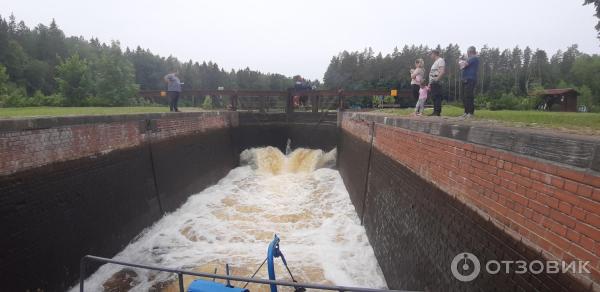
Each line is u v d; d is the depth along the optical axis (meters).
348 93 18.44
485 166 3.76
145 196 9.61
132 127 9.04
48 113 9.70
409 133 6.35
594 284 2.38
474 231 3.93
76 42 69.00
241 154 19.08
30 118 5.82
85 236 7.11
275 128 19.45
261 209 11.59
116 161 8.30
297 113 19.42
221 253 8.43
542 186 2.92
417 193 5.80
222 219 10.63
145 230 9.45
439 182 4.94
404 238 6.21
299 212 11.33
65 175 6.61
